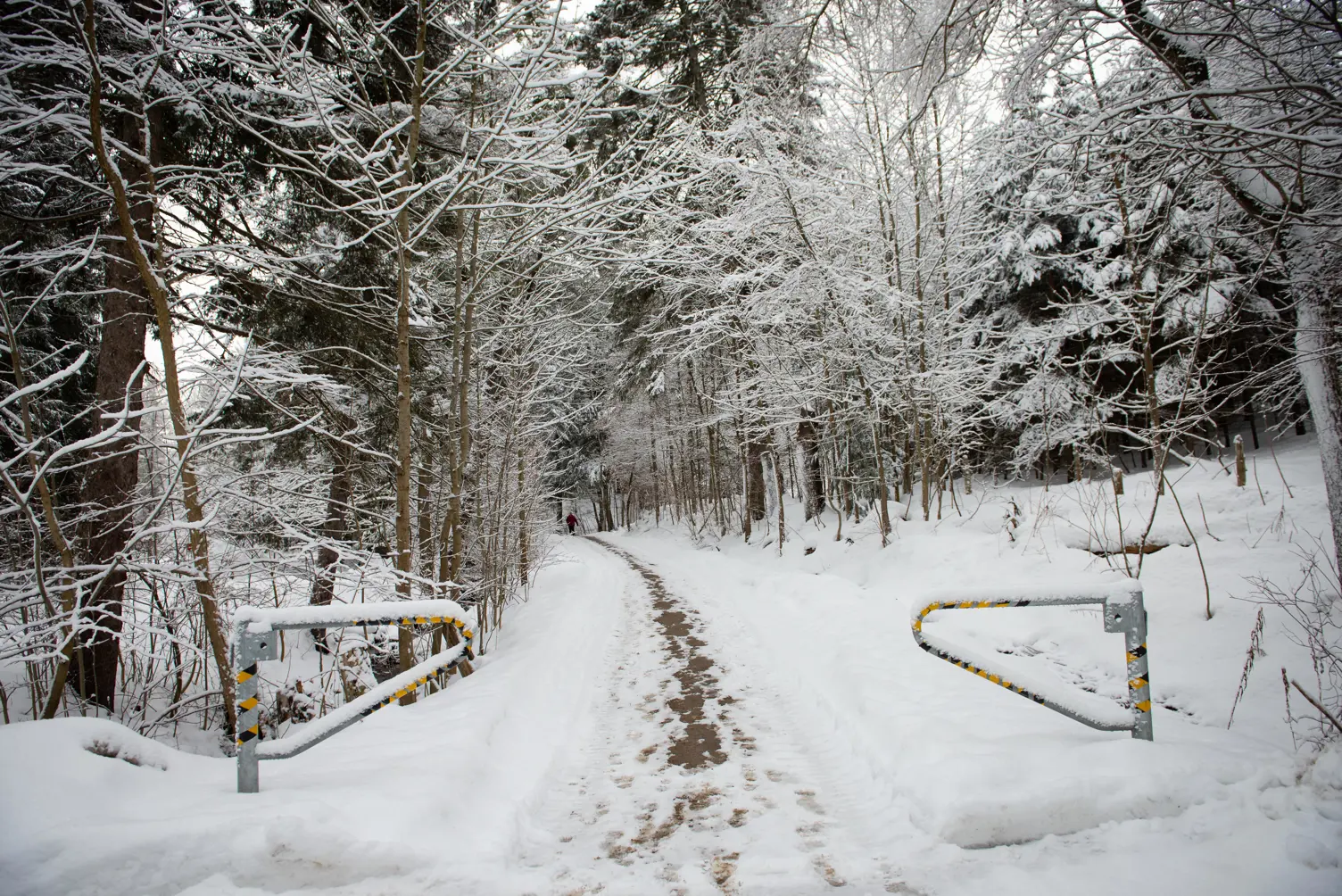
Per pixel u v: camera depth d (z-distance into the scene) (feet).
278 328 23.38
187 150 20.36
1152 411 28.02
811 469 54.70
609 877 9.02
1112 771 9.62
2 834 7.89
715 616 30.63
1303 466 28.94
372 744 12.45
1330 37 12.82
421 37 17.15
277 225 23.24
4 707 15.48
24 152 18.47
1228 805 8.62
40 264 19.30
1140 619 10.67
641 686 19.85
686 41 35.50
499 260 21.95
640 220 28.40
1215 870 7.51
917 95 17.39
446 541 23.09
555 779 13.17
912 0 17.87
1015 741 11.09
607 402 65.51
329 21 16.61
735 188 39.32
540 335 29.17
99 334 29.40
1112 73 17.03
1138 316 28.73
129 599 20.30
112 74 17.17
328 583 22.25
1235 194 15.19
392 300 22.77
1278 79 13.25
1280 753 9.85
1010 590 11.29
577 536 119.75
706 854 9.63
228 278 19.98
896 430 42.93
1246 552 20.18
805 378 40.81
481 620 27.37
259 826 8.40
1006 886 7.88
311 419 16.28
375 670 26.21
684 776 12.94
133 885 7.80
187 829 8.21
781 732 15.29
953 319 38.96
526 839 10.44
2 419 13.17
